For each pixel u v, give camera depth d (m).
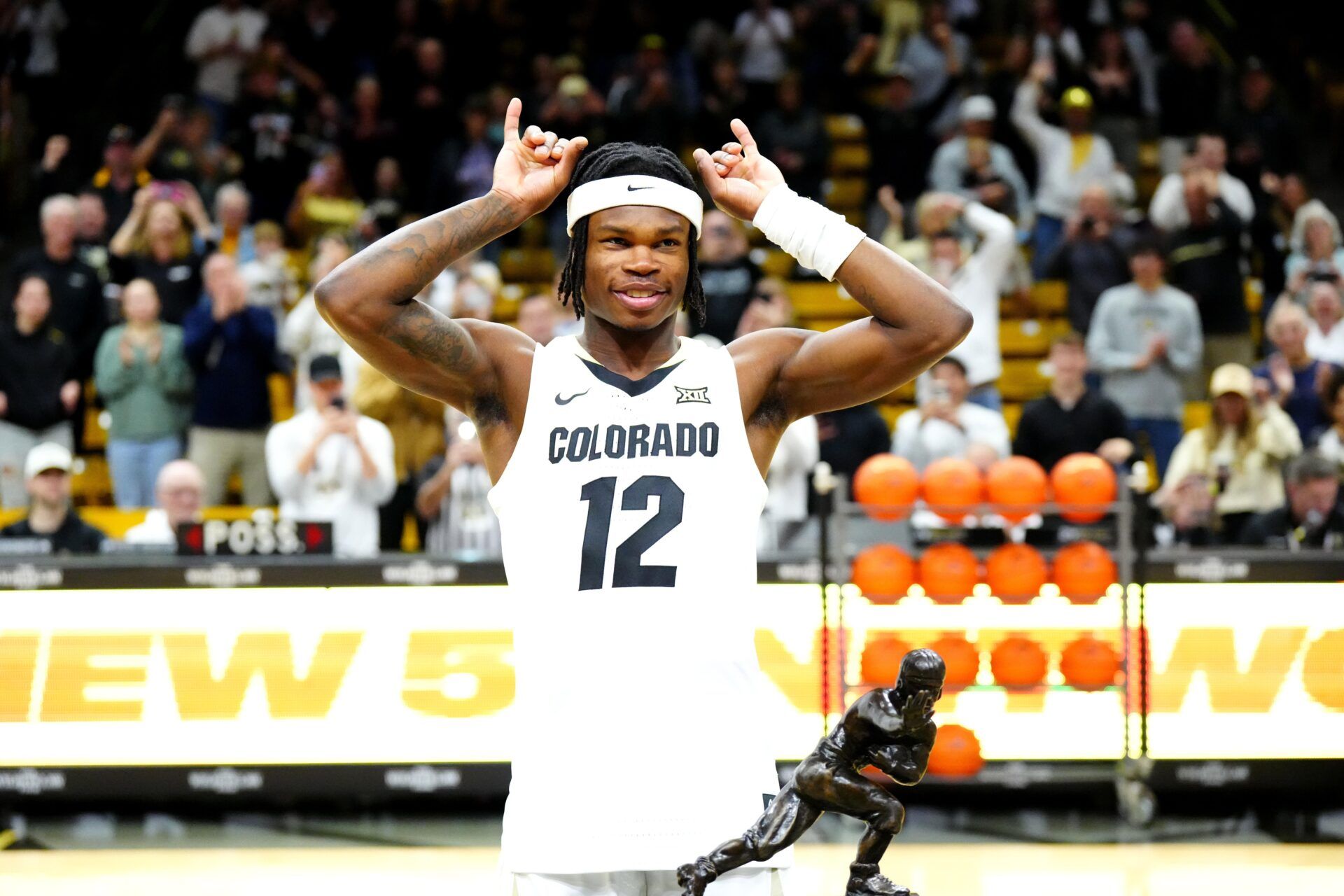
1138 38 15.02
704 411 3.17
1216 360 12.12
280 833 7.46
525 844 2.98
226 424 10.30
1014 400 12.89
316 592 7.52
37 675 7.47
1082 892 6.48
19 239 14.37
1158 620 7.52
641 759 2.96
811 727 7.48
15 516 10.15
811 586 7.57
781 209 3.21
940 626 7.60
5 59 14.71
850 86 14.70
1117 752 7.57
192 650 7.50
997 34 15.74
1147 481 7.53
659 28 15.59
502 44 14.79
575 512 3.09
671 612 3.02
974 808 7.91
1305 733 7.50
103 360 10.43
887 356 3.19
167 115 13.18
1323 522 8.30
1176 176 12.38
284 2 14.41
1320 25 16.47
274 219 13.58
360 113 13.98
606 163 3.20
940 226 11.02
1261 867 6.85
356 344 3.13
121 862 6.96
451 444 9.00
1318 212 13.12
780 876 3.10
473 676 7.50
